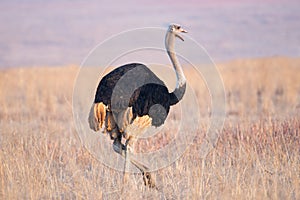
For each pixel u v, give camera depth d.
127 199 22.44
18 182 23.42
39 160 25.41
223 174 23.83
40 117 45.50
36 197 22.41
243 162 25.17
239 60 104.44
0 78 76.56
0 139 30.92
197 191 22.09
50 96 58.41
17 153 25.81
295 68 92.44
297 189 21.95
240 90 66.25
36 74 81.88
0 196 22.28
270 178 24.00
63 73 82.94
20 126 36.66
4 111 45.62
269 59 105.88
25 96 63.66
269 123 31.14
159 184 25.16
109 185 23.50
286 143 27.89
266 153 26.64
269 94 63.62
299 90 69.88
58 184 23.97
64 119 43.16
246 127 32.31
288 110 44.81
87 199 22.06
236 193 21.52
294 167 24.30
